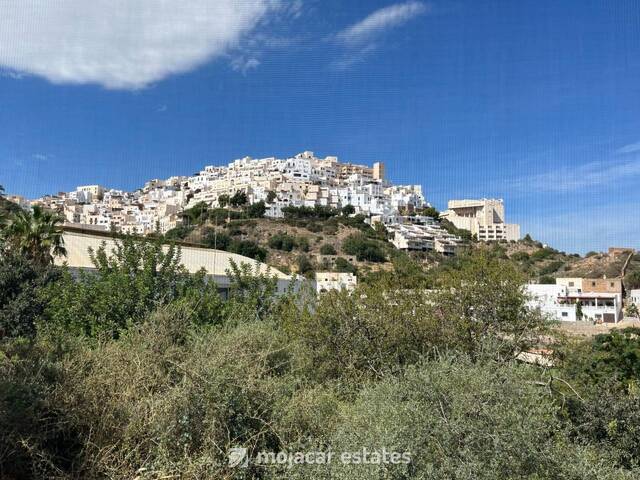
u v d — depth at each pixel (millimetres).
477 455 3082
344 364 6883
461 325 7434
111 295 8945
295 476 3133
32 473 3432
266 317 9695
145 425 3713
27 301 13492
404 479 2957
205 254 23719
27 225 18391
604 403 5445
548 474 3223
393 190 154875
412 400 3500
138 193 179375
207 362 4164
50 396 3803
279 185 125438
